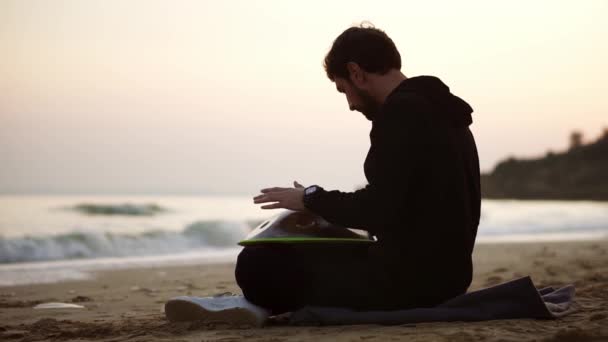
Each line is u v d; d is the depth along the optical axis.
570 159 62.00
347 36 2.72
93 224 14.12
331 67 2.77
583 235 15.77
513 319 2.69
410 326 2.58
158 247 11.34
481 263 8.00
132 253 10.82
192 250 11.57
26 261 9.52
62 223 14.32
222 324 2.84
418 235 2.58
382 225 2.54
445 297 2.69
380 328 2.56
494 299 2.71
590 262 7.58
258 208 22.31
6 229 11.91
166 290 5.47
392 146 2.52
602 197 53.47
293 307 2.84
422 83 2.63
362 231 2.82
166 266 8.03
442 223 2.57
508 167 63.56
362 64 2.69
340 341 2.35
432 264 2.60
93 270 7.45
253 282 2.81
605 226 18.75
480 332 2.41
